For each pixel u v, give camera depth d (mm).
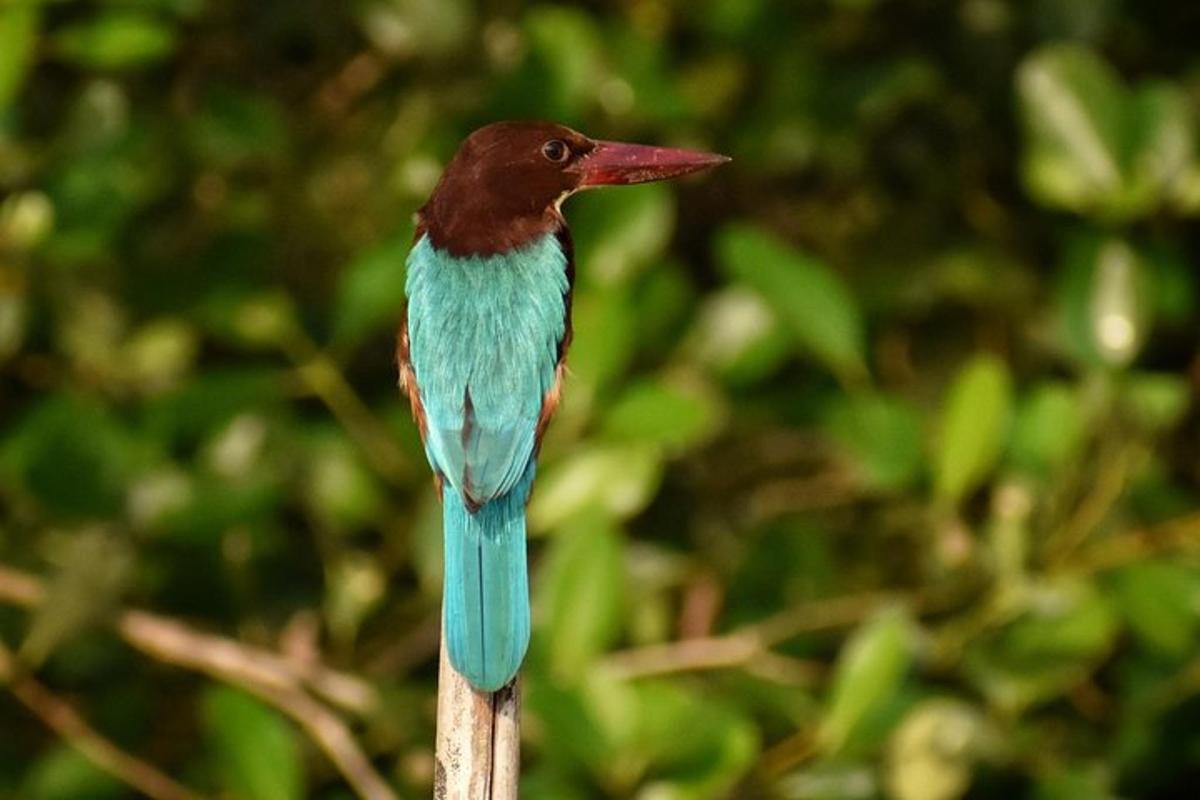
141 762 11180
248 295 11359
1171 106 11195
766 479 12312
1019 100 11383
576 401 10625
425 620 11383
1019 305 12375
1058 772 10688
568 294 9547
